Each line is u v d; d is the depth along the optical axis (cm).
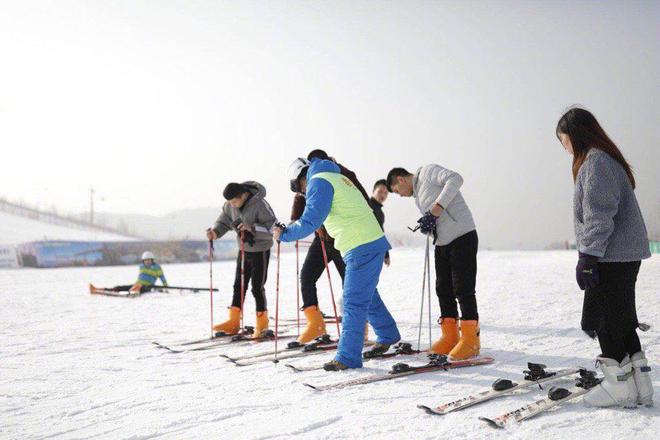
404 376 332
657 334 425
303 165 418
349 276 367
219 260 3161
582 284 241
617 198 236
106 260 2720
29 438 244
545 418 239
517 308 634
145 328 611
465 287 371
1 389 335
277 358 401
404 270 1541
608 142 246
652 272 1077
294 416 262
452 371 341
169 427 253
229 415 268
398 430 235
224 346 476
